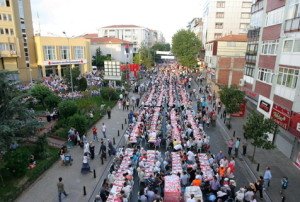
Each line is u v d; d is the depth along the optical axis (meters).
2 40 48.38
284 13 21.66
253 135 18.58
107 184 14.44
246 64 32.34
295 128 18.47
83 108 30.45
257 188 14.69
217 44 49.19
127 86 49.19
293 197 15.25
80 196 15.22
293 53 19.95
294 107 19.36
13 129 16.27
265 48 25.91
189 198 12.63
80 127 23.48
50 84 44.06
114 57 79.00
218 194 13.73
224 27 71.38
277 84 22.56
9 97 17.69
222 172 15.82
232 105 27.16
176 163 16.91
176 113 29.02
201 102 34.22
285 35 21.36
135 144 21.09
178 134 21.81
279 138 22.39
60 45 59.50
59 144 22.12
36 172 17.22
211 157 17.72
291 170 18.64
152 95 39.41
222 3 70.06
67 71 40.84
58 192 14.70
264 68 25.89
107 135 25.14
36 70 56.75
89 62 68.88
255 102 28.88
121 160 17.70
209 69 58.59
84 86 40.72
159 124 24.92
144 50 84.12
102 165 19.11
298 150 19.33
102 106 33.25
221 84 45.88
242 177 17.53
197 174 15.09
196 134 22.00
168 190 13.48
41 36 55.16
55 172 18.06
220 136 25.30
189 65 72.19
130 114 28.23
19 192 15.21
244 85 32.94
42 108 30.98
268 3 25.45
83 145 22.05
